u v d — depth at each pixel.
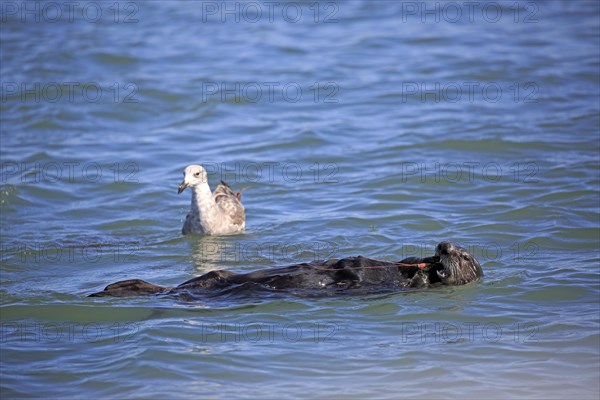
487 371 10.26
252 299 12.26
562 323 11.56
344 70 27.17
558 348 10.83
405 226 15.92
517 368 10.32
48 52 28.84
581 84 24.83
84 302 12.29
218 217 16.17
